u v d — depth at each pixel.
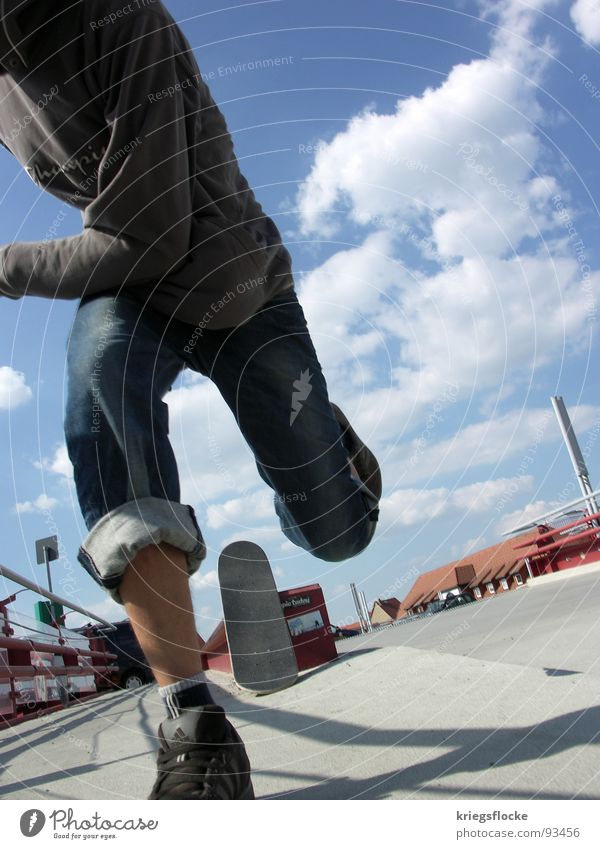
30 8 1.46
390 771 1.45
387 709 2.14
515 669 2.34
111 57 1.41
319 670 3.62
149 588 1.16
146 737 2.59
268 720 2.45
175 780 1.13
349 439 2.15
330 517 1.96
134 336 1.38
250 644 3.39
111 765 2.06
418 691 2.32
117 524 1.16
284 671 3.34
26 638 4.93
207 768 1.14
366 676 2.90
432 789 1.26
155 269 1.43
